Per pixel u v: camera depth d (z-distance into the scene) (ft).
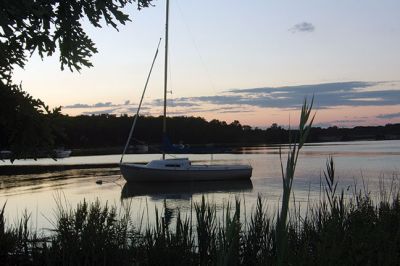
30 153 21.40
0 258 20.97
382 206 19.44
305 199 61.00
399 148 425.69
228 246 6.31
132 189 104.47
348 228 14.57
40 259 20.01
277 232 5.54
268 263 14.48
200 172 118.21
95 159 269.44
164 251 18.13
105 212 21.75
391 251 12.19
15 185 111.14
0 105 20.86
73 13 21.30
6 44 20.89
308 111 5.34
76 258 17.72
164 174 115.96
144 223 30.14
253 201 67.15
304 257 11.02
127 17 21.89
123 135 403.13
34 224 42.55
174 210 62.49
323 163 189.06
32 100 21.25
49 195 88.53
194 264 18.60
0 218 22.94
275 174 143.95
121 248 19.84
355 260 11.32
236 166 120.16
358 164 174.40
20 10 17.52
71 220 20.94
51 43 21.40
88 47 22.16
